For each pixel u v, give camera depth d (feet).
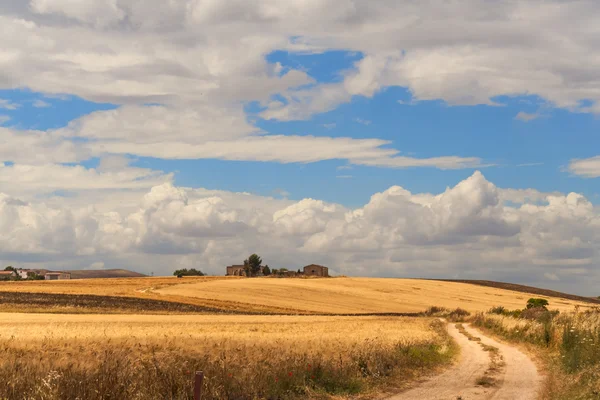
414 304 400.26
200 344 99.55
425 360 89.20
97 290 365.40
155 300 320.70
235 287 405.39
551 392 60.29
